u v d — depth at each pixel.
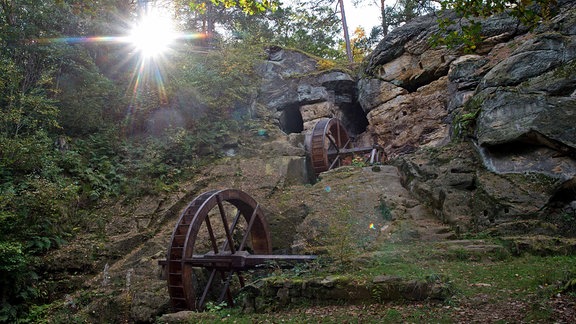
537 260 7.07
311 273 6.82
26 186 9.75
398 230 9.41
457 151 11.49
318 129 15.85
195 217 8.45
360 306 5.46
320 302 5.82
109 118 14.75
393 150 17.03
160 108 15.59
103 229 10.94
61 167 11.71
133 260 9.96
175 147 14.53
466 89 14.13
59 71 13.34
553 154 9.38
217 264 8.73
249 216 10.63
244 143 16.22
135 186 12.61
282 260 8.34
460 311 4.78
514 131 9.88
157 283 8.93
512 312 4.54
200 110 16.22
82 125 13.59
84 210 11.34
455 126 12.66
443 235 9.00
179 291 8.04
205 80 16.78
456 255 7.50
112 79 16.39
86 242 10.20
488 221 9.24
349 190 11.84
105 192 12.20
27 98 10.77
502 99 10.51
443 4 5.11
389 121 17.50
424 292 5.30
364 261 7.18
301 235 10.27
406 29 17.47
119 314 8.27
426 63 16.56
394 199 10.97
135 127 15.23
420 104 16.55
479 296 5.27
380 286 5.52
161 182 13.09
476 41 5.16
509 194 9.27
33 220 9.25
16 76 11.23
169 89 15.48
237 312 6.29
